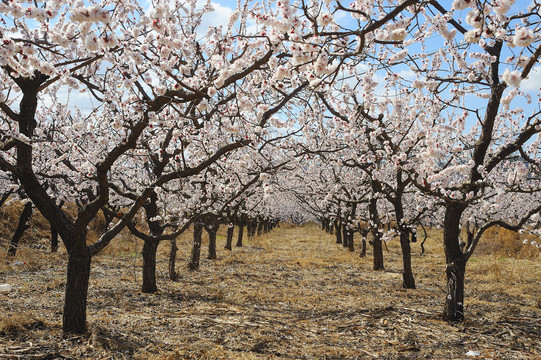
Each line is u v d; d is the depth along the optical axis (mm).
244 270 13461
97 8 2986
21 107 5320
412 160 8078
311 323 6918
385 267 15273
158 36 4105
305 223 54281
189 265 13180
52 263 13125
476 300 9258
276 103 7461
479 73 5762
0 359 4379
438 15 4844
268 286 10664
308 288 10570
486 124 6703
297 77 7086
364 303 8711
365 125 8133
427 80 5457
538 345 5750
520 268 13891
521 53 3562
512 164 9820
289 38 3705
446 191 6656
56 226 5551
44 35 5625
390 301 8969
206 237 25438
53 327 5801
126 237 19797
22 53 3715
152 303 8148
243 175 9359
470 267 14602
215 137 8484
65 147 8406
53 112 9445
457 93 5609
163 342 5512
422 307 8234
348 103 7887
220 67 4926
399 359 5172
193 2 7469
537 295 9953
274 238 30812
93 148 10016
